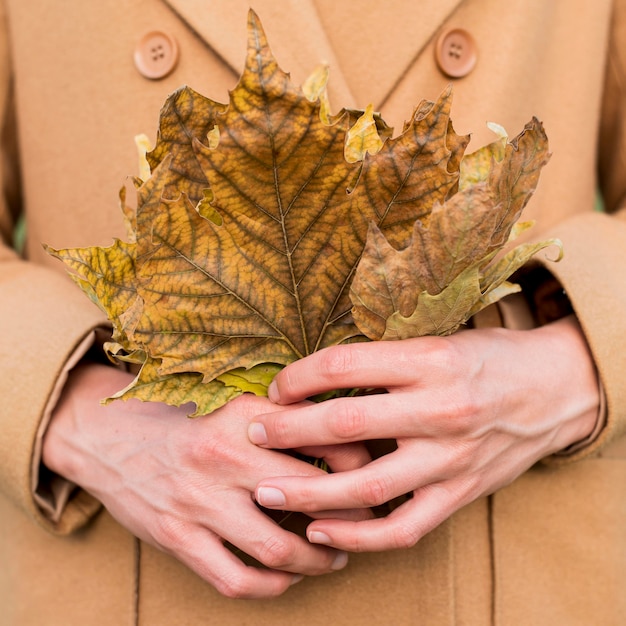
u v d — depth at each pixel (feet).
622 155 2.37
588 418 1.92
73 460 1.91
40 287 2.13
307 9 1.98
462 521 2.03
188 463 1.73
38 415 1.92
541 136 1.56
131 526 1.85
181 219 1.48
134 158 2.09
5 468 1.95
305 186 1.50
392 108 2.06
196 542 1.75
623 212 2.30
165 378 1.62
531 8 2.06
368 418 1.62
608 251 2.04
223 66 2.03
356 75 2.05
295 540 1.72
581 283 1.94
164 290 1.53
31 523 2.18
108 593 2.10
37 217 2.25
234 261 1.55
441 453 1.66
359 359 1.61
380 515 1.89
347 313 1.66
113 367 2.10
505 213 1.58
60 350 1.95
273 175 1.49
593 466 2.12
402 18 2.01
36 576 2.16
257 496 1.66
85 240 2.16
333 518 1.71
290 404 1.70
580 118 2.20
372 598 2.01
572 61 2.19
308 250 1.57
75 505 2.07
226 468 1.71
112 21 2.06
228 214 1.51
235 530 1.71
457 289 1.54
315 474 1.70
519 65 2.06
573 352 1.91
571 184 2.22
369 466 1.65
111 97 2.08
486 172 1.63
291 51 1.98
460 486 1.70
